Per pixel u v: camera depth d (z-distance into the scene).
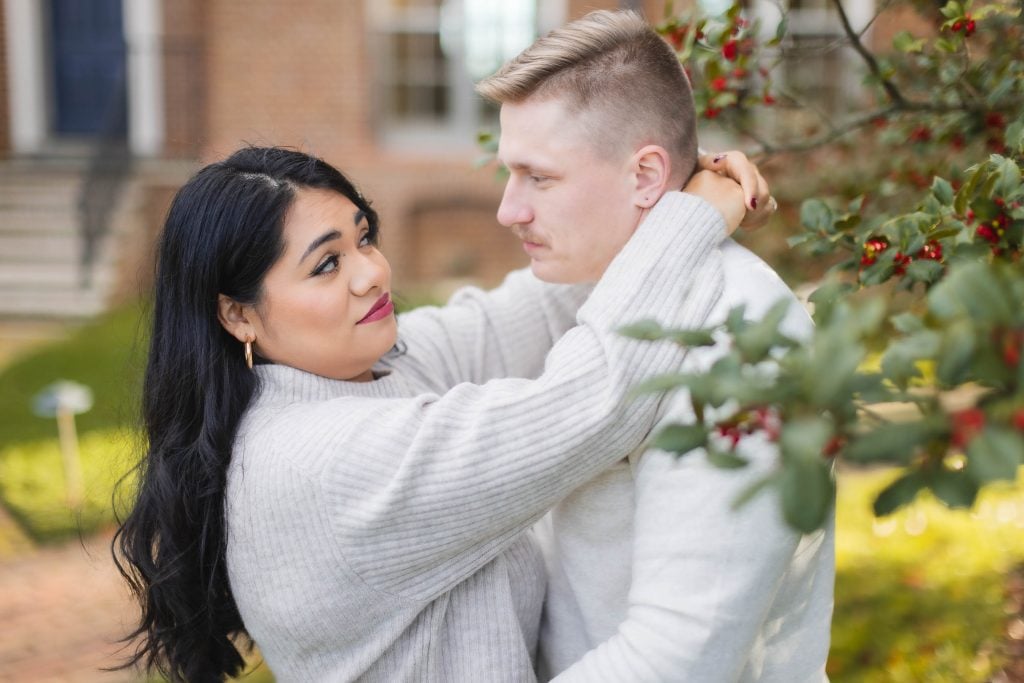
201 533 1.44
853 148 2.69
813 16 6.79
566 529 1.43
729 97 2.03
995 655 2.60
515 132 1.36
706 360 1.24
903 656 2.68
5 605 3.62
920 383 0.83
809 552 1.34
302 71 8.60
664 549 1.21
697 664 1.17
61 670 3.19
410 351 1.68
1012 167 1.29
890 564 3.30
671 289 1.28
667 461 1.23
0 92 9.26
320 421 1.35
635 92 1.33
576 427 1.24
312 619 1.34
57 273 7.94
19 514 4.29
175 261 1.43
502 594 1.40
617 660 1.22
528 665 1.40
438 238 8.73
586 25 1.37
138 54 8.70
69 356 6.50
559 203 1.36
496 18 8.61
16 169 8.82
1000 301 0.72
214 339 1.44
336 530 1.29
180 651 1.54
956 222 1.38
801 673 1.38
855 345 0.70
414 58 8.75
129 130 8.89
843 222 1.59
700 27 1.91
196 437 1.46
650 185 1.36
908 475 0.73
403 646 1.36
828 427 0.69
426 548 1.29
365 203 1.51
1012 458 0.67
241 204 1.38
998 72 1.88
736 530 1.17
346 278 1.42
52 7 9.29
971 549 3.33
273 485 1.32
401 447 1.29
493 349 1.74
